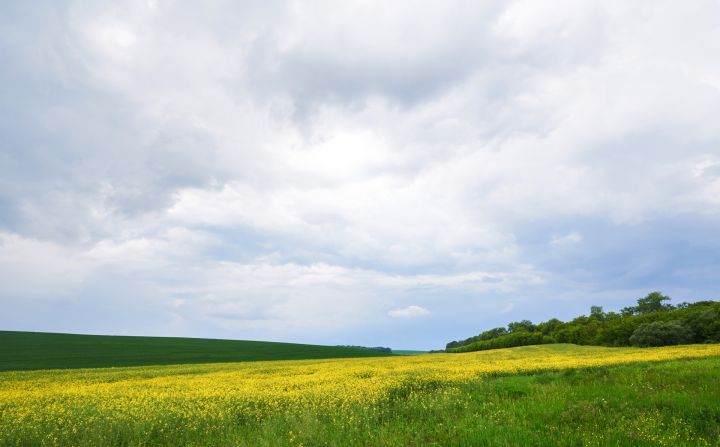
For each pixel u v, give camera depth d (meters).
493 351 63.19
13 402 16.38
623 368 20.72
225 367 42.59
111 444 10.77
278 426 11.33
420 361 43.69
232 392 17.53
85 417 12.61
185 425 12.14
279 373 31.80
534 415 10.93
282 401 15.18
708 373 15.54
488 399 14.59
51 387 24.38
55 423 12.15
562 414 10.85
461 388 17.50
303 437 9.89
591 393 13.53
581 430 9.18
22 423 12.02
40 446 10.61
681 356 32.00
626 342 80.81
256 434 10.63
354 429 10.53
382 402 14.53
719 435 8.29
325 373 28.45
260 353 75.06
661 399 11.64
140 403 15.34
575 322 109.69
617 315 115.94
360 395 15.37
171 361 57.00
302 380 23.52
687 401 11.09
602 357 34.81
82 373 35.84
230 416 12.97
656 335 69.19
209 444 10.39
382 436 9.64
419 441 9.19
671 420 9.68
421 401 14.30
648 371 17.81
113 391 19.98
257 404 14.92
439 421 11.35
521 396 15.01
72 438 11.09
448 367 30.55
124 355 63.09
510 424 9.83
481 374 23.56
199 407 14.48
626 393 13.05
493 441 8.53
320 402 14.68
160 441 11.24
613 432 8.72
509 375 24.11
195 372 35.72
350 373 26.98
